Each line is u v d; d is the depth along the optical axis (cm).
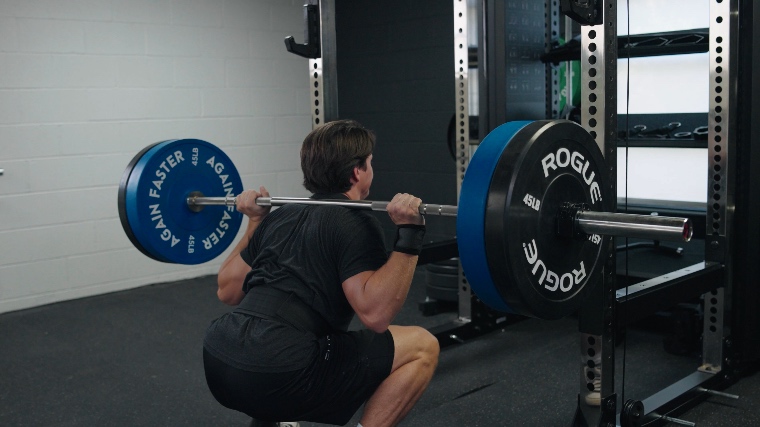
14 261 432
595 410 227
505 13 341
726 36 276
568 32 373
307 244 180
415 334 198
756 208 287
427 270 402
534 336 363
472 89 348
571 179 168
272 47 525
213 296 458
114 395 302
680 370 311
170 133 485
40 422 276
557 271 168
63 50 438
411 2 486
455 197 481
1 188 425
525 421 266
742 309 294
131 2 460
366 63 518
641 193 371
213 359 179
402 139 505
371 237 179
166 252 231
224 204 226
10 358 350
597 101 209
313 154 188
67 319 414
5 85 421
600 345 222
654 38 328
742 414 267
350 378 181
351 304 175
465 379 308
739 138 285
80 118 448
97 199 460
